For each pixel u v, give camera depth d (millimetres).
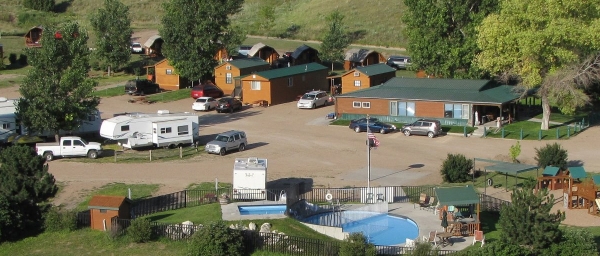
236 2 103062
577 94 68875
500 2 78438
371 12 135250
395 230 43031
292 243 37062
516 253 33969
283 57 109250
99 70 109500
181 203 46625
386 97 76188
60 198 50375
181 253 37719
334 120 77750
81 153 62062
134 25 139500
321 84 95375
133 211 44156
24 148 43000
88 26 134125
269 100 87250
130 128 65062
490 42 70688
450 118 73750
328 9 139875
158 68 96938
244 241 37469
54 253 38625
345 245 35469
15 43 122125
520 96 74500
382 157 62125
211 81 97625
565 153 54469
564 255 34562
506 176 50781
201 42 94000
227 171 57625
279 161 61031
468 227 41219
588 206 45750
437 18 82188
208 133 72688
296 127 75125
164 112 69125
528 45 67125
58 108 63250
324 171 57594
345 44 106125
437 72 84250
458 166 53844
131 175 56531
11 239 40188
